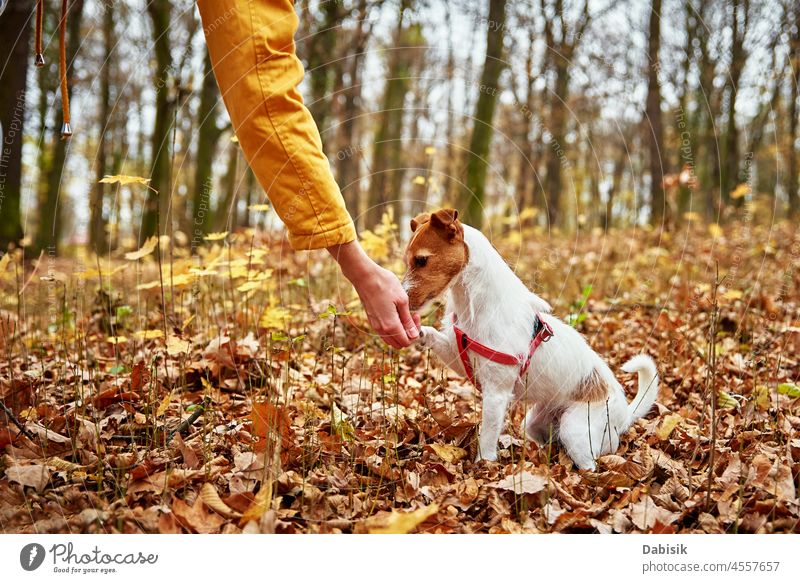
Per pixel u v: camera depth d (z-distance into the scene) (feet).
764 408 10.78
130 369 12.07
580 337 10.41
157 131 33.68
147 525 7.36
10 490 7.80
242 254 15.43
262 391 11.64
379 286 7.43
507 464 9.43
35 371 11.95
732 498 8.43
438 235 9.00
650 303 18.45
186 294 17.51
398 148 54.80
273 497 8.00
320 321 15.65
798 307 17.15
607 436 9.97
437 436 10.39
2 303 17.22
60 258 37.81
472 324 9.32
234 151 36.32
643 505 8.32
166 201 33.12
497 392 9.28
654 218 40.88
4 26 31.50
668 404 11.96
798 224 30.99
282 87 6.70
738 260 19.06
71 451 8.97
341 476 8.79
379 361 13.39
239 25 6.53
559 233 49.62
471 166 32.53
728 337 14.97
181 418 10.25
